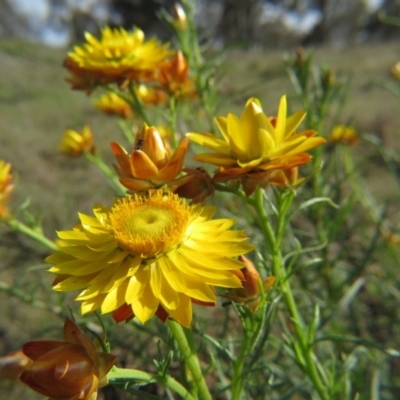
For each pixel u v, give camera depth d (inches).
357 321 7.0
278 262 4.4
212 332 6.9
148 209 3.7
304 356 4.7
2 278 9.5
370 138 8.1
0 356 9.2
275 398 6.0
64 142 8.1
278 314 5.8
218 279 3.4
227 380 6.0
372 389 6.0
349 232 7.1
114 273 3.5
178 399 5.6
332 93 7.1
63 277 3.6
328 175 7.7
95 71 6.1
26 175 17.5
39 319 9.6
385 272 7.9
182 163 4.0
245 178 3.9
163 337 5.7
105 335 3.4
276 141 4.0
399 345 7.5
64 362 3.1
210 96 6.8
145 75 6.2
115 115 7.9
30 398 8.3
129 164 4.0
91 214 12.2
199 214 3.7
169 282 3.4
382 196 12.4
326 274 6.8
